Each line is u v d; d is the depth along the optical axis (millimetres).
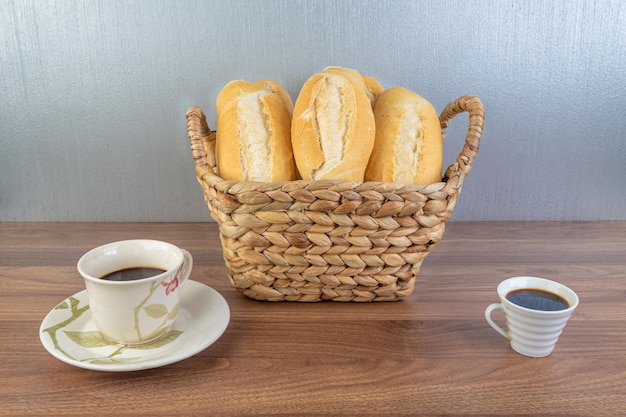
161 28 997
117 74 1022
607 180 1091
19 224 1097
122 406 551
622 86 1034
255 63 1015
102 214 1110
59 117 1048
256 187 678
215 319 671
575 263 906
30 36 1002
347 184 669
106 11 989
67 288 809
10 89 1031
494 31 999
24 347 656
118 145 1064
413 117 743
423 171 728
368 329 701
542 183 1091
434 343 669
